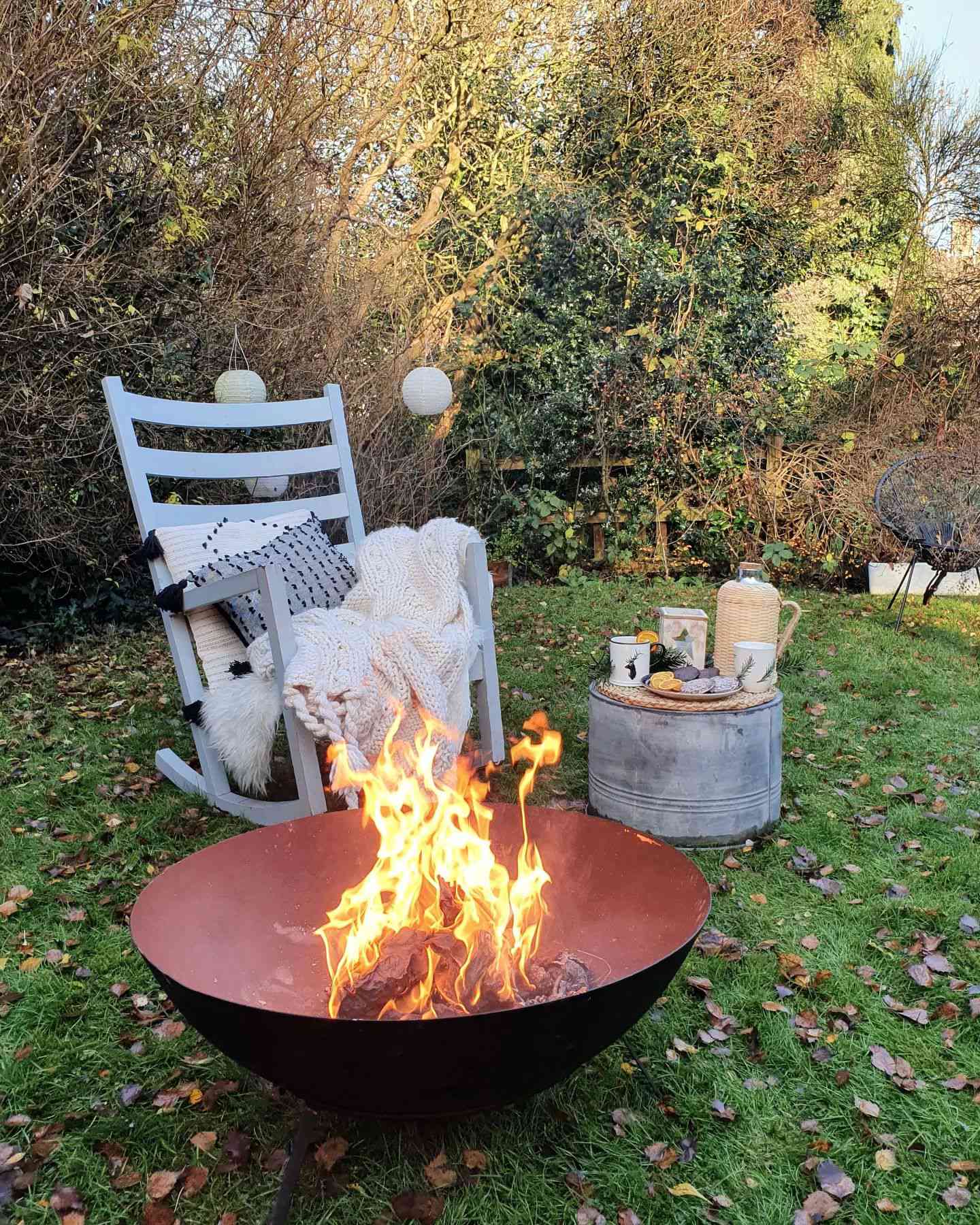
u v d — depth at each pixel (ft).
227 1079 5.36
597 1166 4.79
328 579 9.94
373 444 19.06
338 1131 4.93
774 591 9.27
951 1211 4.57
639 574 21.62
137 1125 5.03
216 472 10.33
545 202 21.09
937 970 6.53
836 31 23.21
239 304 15.53
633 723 8.30
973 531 16.34
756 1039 5.80
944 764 10.35
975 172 21.01
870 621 17.06
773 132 21.62
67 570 15.75
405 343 20.03
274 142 15.24
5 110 11.87
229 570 9.17
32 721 11.49
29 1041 5.71
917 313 21.35
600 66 21.52
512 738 11.11
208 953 4.90
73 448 14.39
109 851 8.18
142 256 14.08
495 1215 4.49
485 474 21.68
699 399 20.89
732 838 8.36
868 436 20.56
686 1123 5.10
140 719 11.66
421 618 8.93
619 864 5.40
